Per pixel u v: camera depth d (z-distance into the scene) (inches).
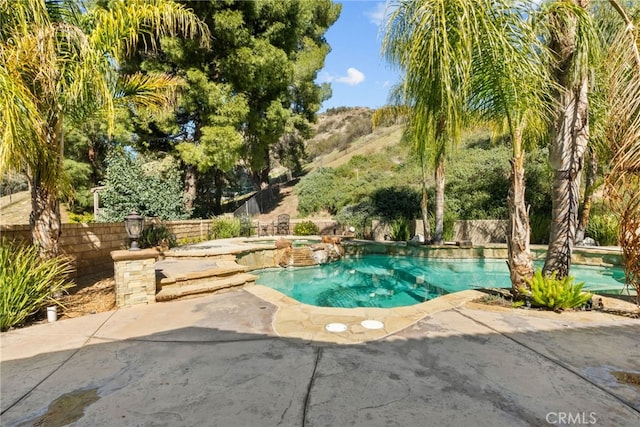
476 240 513.0
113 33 181.9
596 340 127.9
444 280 332.2
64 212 695.7
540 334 135.0
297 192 861.8
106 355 119.1
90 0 190.2
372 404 85.8
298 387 94.9
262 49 537.3
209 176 759.1
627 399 87.5
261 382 98.0
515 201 182.1
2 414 83.8
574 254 363.3
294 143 940.0
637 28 131.1
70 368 108.9
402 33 170.2
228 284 224.7
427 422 78.2
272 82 596.7
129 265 184.9
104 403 88.0
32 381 100.4
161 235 370.0
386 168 863.7
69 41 167.2
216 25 501.7
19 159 146.1
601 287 275.6
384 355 116.0
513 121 173.8
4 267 154.7
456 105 161.6
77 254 258.5
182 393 92.6
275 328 147.0
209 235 517.7
